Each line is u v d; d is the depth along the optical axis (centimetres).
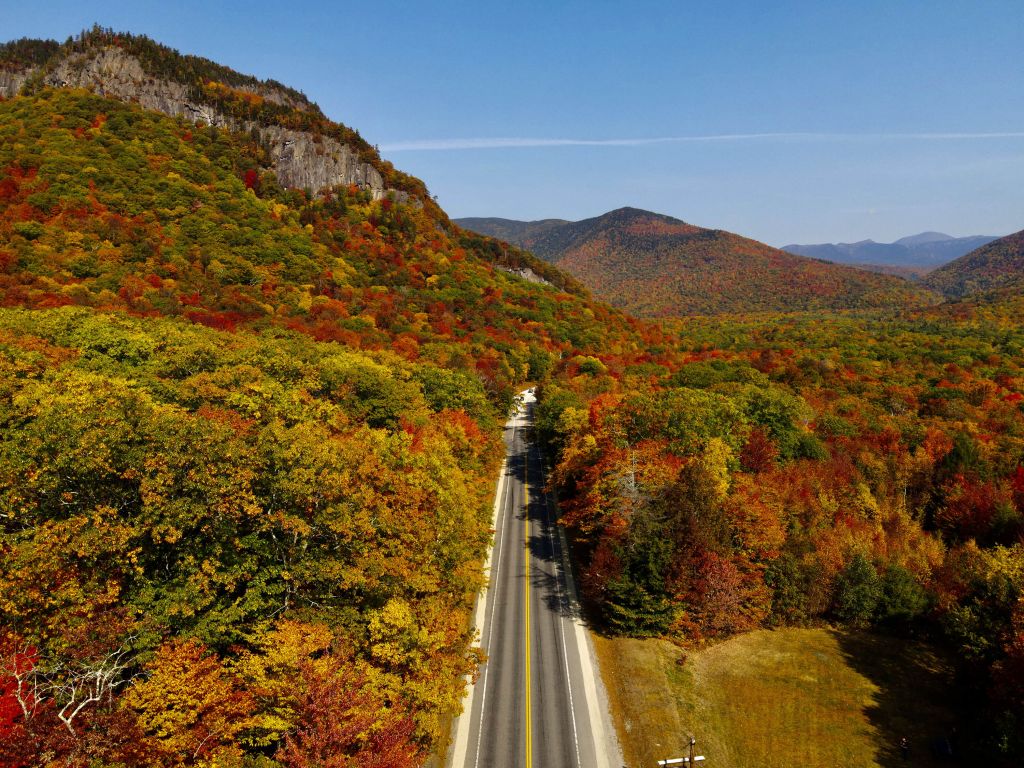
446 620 3541
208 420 3522
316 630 2658
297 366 5897
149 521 2528
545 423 8438
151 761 2053
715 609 4622
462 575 4103
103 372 4934
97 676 2095
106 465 2598
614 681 4247
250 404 4528
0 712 1827
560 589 5459
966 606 4334
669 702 4041
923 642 4844
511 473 8450
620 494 5069
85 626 2181
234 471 2781
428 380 7725
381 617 2953
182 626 2577
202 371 5444
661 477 5119
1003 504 6106
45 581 2250
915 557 5778
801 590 4978
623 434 5997
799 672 4419
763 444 6412
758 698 4131
